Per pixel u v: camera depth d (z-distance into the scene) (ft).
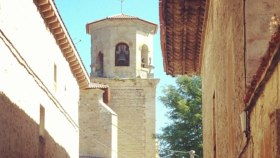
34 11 66.95
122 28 196.85
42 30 71.67
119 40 196.44
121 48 197.06
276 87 22.12
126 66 194.90
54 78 81.10
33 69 65.26
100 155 175.11
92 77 192.95
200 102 140.67
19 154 58.29
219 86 42.50
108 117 176.65
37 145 67.41
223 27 38.96
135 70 194.80
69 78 93.45
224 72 38.65
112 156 175.52
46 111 73.46
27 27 62.85
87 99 178.91
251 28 30.45
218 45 43.01
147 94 192.95
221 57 40.57
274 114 22.04
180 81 143.54
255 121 27.04
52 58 78.13
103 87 179.83
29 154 63.10
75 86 100.53
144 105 192.75
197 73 73.87
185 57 67.51
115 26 196.65
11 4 55.36
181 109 138.51
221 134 41.52
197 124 137.59
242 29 31.19
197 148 135.23
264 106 24.35
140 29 198.18
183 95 143.84
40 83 69.31
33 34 66.03
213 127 49.83
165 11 53.47
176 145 136.46
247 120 29.12
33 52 65.67
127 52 196.95
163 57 68.95
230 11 34.91
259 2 30.66
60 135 84.48
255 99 26.55
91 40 199.93
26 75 61.98
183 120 139.85
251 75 29.99
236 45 32.89
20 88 59.11
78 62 93.91
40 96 69.72
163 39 60.95
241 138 31.01
